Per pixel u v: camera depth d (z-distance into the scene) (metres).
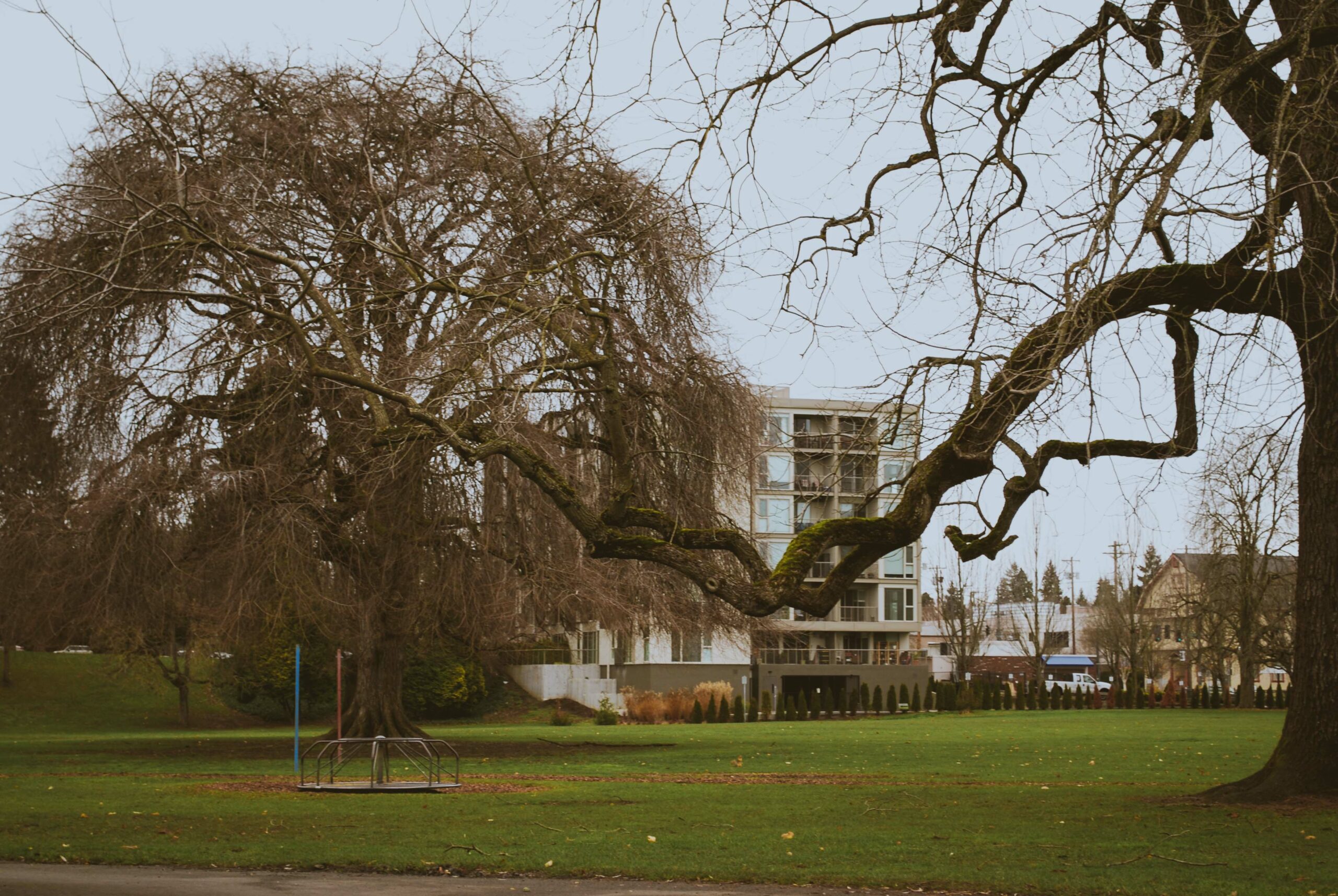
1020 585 92.94
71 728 49.66
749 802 15.83
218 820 13.80
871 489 12.21
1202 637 60.53
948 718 48.69
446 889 9.39
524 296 16.17
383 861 10.61
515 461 10.54
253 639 24.77
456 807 15.36
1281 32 12.44
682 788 18.22
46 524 23.39
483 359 13.17
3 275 22.78
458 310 14.46
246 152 24.09
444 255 23.34
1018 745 28.81
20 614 24.42
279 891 9.23
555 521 24.53
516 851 11.23
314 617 24.14
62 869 10.35
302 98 24.33
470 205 23.66
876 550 10.07
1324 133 11.17
